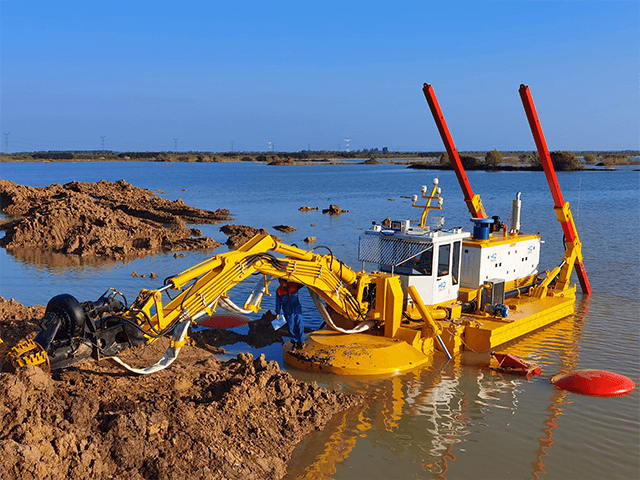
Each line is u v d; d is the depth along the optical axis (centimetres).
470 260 1747
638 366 1427
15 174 14975
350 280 1495
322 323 1714
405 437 1043
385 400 1209
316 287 1405
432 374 1366
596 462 966
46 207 3641
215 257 1180
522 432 1071
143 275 2436
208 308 1156
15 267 2638
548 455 987
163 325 1076
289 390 1102
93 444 792
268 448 944
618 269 2631
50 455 754
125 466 796
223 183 10469
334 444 1010
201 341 1520
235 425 957
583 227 4134
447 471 929
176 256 2969
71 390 941
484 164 18350
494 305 1669
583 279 2148
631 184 9888
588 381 1273
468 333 1548
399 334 1488
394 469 930
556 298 1941
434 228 1664
